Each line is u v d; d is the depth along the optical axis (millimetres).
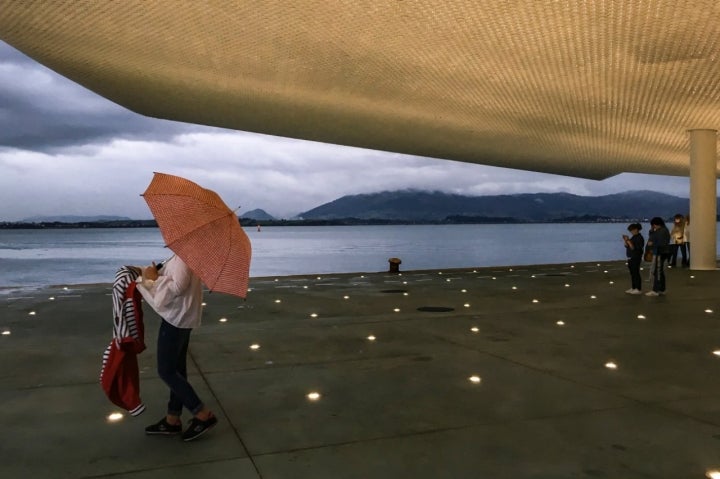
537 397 5496
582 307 11555
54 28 10914
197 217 4070
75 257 55844
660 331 8922
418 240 114938
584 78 12789
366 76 13102
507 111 16406
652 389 5746
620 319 10078
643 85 13344
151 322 9820
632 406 5207
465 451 4203
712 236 19984
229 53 11977
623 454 4133
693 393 5605
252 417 4977
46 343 8156
